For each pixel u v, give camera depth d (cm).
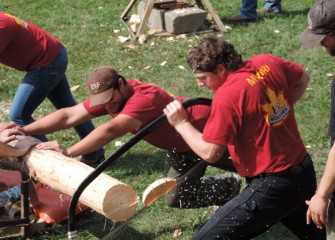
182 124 510
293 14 1323
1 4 1509
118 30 1295
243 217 517
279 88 511
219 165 638
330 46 467
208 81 512
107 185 525
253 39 1200
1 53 734
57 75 755
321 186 460
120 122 588
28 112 761
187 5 1264
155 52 1173
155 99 593
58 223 672
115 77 602
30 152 602
